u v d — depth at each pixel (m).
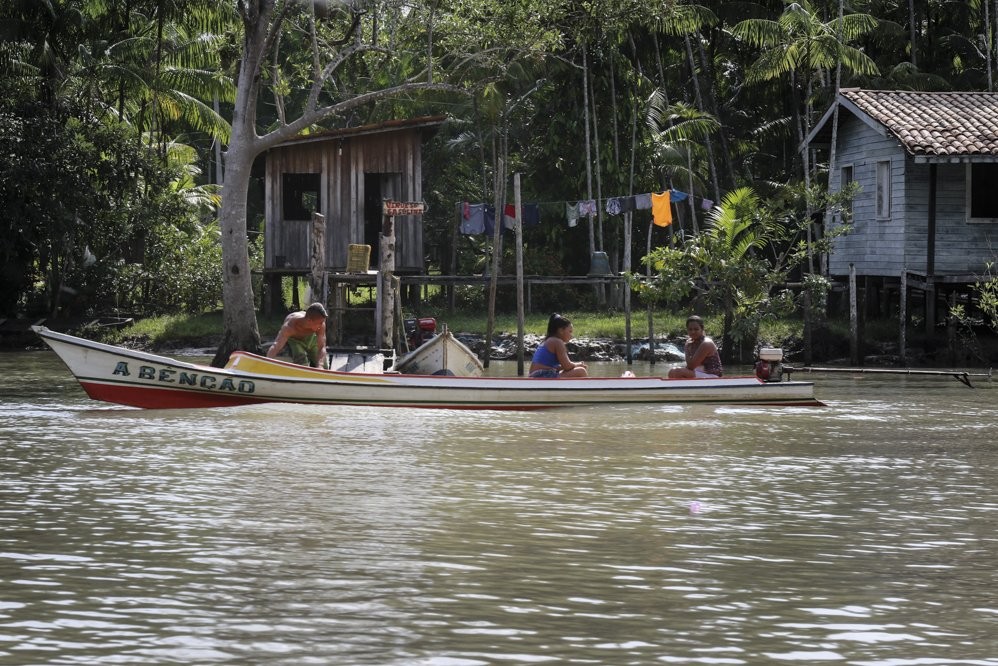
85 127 41.44
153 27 46.75
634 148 43.00
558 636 7.37
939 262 33.56
